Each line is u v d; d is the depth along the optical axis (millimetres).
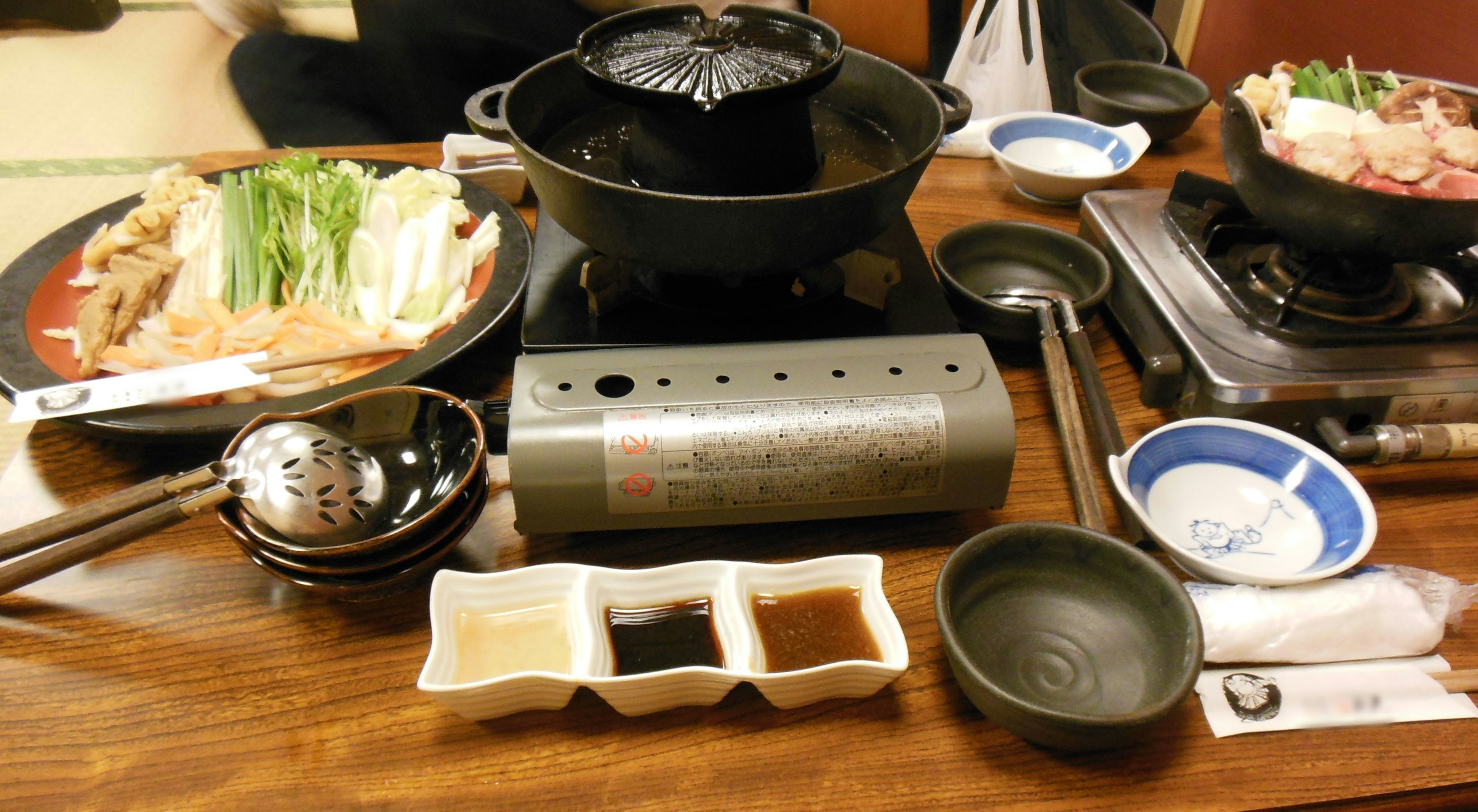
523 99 1080
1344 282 1062
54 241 1206
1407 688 758
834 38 1000
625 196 848
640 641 773
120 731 724
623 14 1040
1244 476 938
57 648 785
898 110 1165
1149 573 750
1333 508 873
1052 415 1076
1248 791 692
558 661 754
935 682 774
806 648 767
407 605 837
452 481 865
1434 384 984
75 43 3855
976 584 784
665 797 688
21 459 971
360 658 786
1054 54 2402
